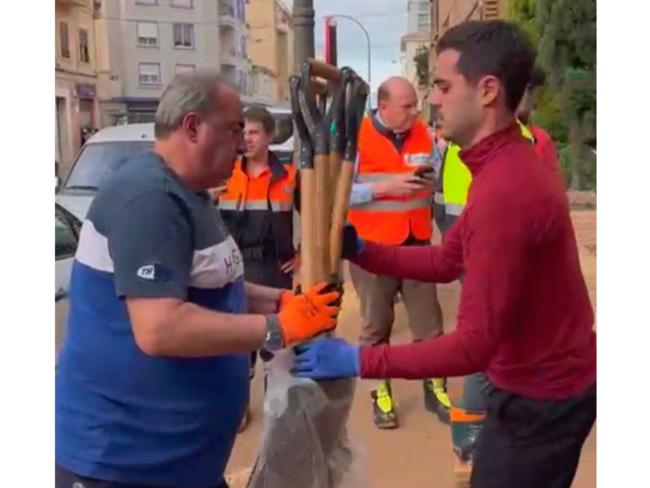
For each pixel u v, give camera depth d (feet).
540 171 6.67
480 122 6.73
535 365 7.07
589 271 21.08
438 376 6.59
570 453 7.26
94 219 6.52
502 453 7.32
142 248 6.18
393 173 13.65
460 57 6.70
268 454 7.20
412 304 14.28
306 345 6.72
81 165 22.65
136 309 6.21
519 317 6.96
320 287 6.81
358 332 19.16
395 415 14.12
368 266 8.32
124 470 6.71
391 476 12.21
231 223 13.41
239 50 176.76
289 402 7.04
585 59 36.32
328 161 7.04
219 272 6.68
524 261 6.51
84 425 6.72
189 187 6.60
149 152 6.67
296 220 15.17
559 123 37.68
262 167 13.57
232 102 6.65
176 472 6.84
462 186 12.27
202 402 6.79
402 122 13.55
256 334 6.45
